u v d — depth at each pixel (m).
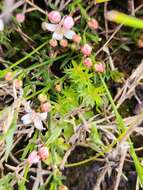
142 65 0.14
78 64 0.14
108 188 0.15
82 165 0.15
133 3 0.15
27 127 0.14
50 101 0.14
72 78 0.14
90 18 0.14
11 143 0.13
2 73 0.13
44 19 0.14
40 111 0.14
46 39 0.14
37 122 0.13
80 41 0.14
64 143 0.14
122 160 0.14
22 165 0.13
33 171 0.14
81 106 0.14
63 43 0.14
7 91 0.14
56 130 0.13
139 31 0.14
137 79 0.14
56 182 0.13
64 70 0.14
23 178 0.13
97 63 0.14
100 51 0.15
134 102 0.15
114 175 0.15
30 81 0.14
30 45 0.15
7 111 0.13
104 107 0.14
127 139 0.14
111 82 0.15
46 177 0.14
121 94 0.15
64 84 0.14
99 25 0.15
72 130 0.14
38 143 0.14
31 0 0.14
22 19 0.13
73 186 0.15
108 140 0.14
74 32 0.13
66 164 0.14
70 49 0.14
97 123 0.14
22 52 0.15
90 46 0.14
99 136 0.14
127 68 0.15
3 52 0.15
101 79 0.14
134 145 0.15
